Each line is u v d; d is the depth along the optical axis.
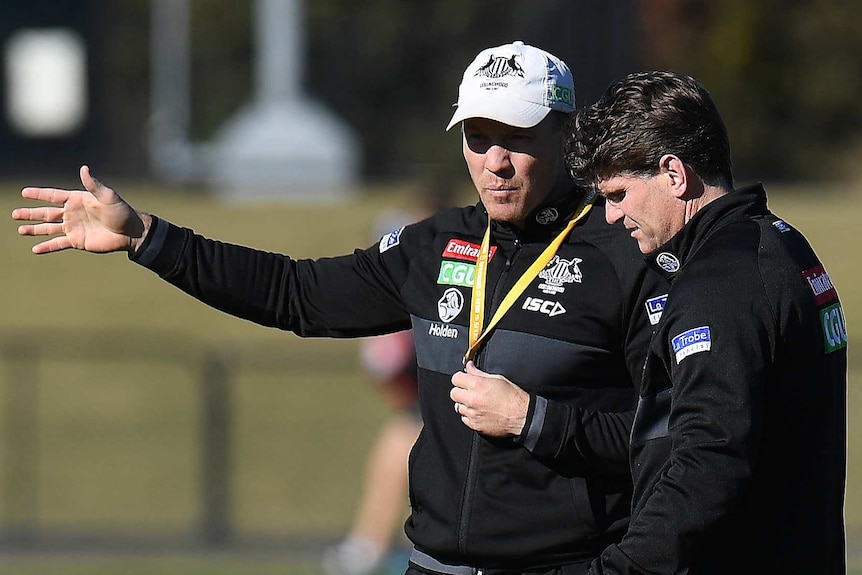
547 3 44.31
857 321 47.31
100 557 29.38
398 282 13.35
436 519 12.68
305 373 41.19
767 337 10.02
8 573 27.31
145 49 132.12
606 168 10.69
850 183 105.81
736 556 10.15
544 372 12.30
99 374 44.88
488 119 12.23
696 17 106.81
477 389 12.12
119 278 55.25
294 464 36.84
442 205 29.16
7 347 47.72
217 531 32.06
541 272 12.48
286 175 73.94
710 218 10.51
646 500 10.60
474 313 12.62
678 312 10.20
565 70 12.52
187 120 118.88
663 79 10.68
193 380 44.22
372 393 41.47
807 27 110.00
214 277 13.45
